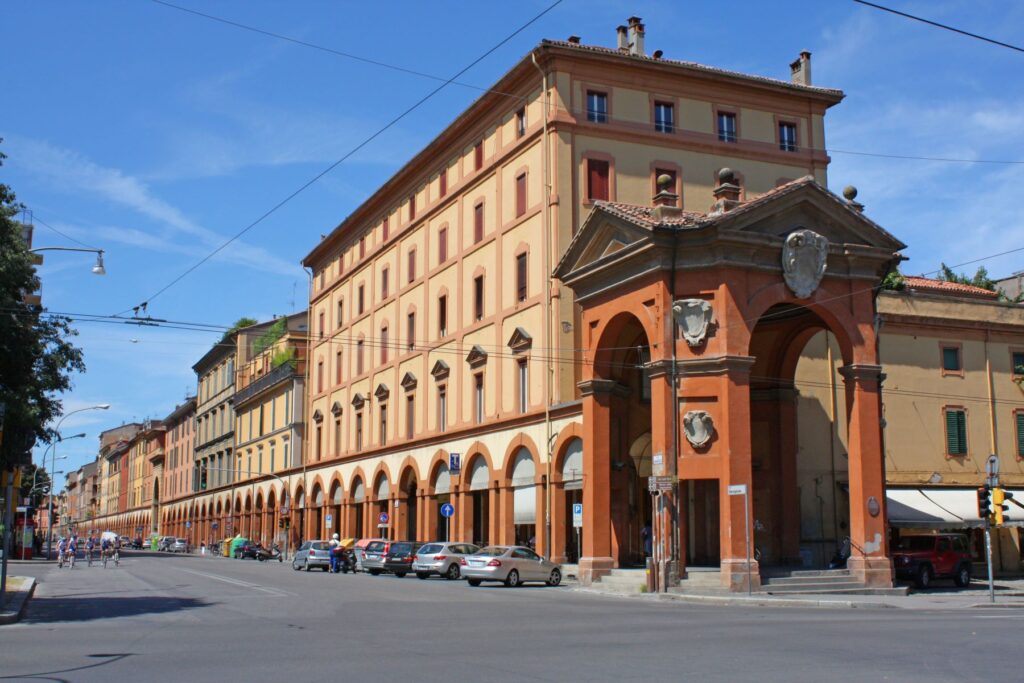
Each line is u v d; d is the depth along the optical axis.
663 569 29.70
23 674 12.57
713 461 29.88
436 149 54.12
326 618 21.06
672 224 30.81
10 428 30.72
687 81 45.81
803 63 49.28
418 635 17.33
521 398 44.28
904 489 42.41
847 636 16.97
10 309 27.12
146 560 71.19
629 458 36.72
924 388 43.69
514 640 16.42
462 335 50.41
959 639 16.47
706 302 30.59
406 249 58.72
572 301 41.88
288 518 78.38
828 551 39.66
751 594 28.17
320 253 75.31
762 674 12.39
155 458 136.12
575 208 42.53
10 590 29.31
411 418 56.78
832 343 41.81
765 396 37.09
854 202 33.47
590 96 43.91
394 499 57.75
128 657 14.23
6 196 27.09
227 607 24.34
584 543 34.28
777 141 47.69
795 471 36.69
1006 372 45.62
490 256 47.88
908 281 50.12
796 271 31.22
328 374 72.25
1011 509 43.88
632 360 37.38
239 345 99.81
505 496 44.53
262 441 87.44
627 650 14.93
